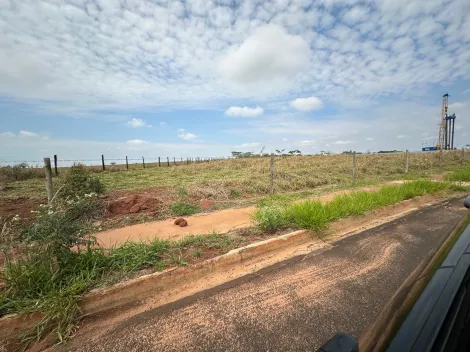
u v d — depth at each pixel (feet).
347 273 9.87
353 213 16.85
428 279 3.81
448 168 54.95
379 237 14.03
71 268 8.54
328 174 40.32
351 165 52.01
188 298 8.32
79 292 7.75
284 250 12.34
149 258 10.17
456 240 4.59
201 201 22.63
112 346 6.22
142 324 7.03
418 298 3.45
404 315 3.24
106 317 7.34
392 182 33.86
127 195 24.16
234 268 10.43
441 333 2.84
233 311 7.55
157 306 7.88
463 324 3.01
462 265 3.81
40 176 43.65
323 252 12.03
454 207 21.21
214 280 9.49
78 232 8.99
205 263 9.98
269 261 11.11
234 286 9.03
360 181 35.06
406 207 21.03
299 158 77.25
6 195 24.39
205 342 6.30
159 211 19.48
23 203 21.24
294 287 8.87
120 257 9.85
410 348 2.68
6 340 6.37
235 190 27.22
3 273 7.97
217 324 6.97
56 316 6.80
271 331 6.64
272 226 14.07
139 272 9.16
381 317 3.58
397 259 11.14
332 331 6.59
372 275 9.68
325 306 7.70
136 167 78.02
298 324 6.89
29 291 7.57
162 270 9.31
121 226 15.99
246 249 11.32
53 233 8.09
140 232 14.73
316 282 9.20
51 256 8.25
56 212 8.77
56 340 6.42
